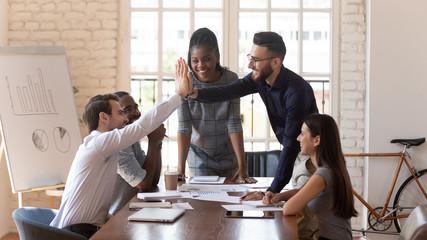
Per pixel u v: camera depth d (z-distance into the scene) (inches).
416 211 101.7
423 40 211.2
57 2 218.2
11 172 159.9
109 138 106.2
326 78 223.1
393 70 212.2
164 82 223.3
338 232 98.9
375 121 213.5
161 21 220.2
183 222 90.9
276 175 116.3
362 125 219.0
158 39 220.2
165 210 97.8
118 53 221.0
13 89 161.8
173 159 234.7
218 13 220.7
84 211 106.0
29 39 218.5
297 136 115.3
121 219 93.4
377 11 211.9
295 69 221.8
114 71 219.5
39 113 164.1
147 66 222.2
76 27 218.5
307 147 102.8
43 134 163.9
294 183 122.2
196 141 148.4
